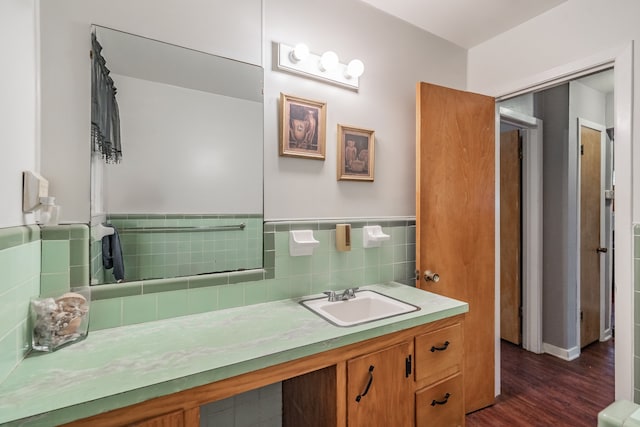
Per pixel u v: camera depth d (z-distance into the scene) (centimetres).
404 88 196
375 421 119
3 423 64
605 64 160
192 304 132
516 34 198
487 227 207
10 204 85
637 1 147
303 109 158
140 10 124
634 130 147
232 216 143
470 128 199
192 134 136
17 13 91
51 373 83
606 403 204
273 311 136
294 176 158
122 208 122
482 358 202
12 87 87
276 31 152
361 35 178
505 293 303
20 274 89
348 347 112
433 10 184
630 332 148
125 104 123
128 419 76
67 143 112
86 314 105
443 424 140
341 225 167
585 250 285
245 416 147
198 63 136
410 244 199
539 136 279
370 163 181
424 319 132
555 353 271
